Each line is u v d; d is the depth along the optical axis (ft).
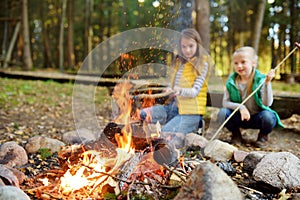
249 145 12.62
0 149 9.45
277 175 7.72
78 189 7.50
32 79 33.37
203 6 25.96
